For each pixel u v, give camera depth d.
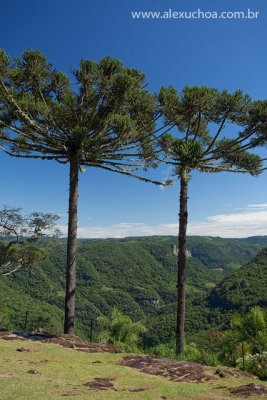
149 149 13.08
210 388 5.52
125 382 5.62
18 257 14.38
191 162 10.16
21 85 10.49
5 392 4.10
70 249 10.78
